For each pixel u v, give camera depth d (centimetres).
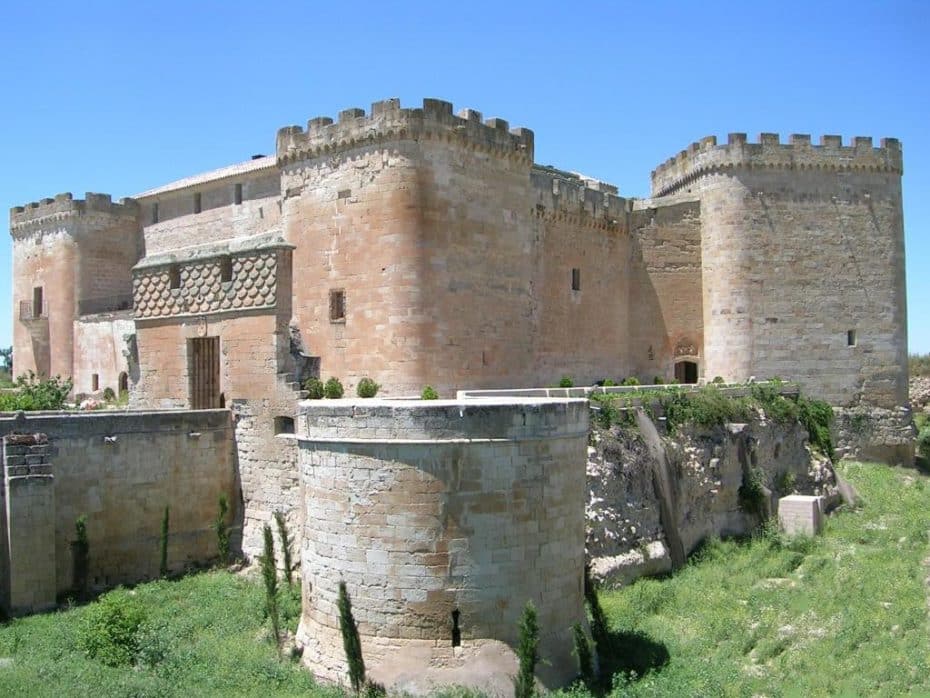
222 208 5475
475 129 3912
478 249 3938
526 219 4234
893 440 5056
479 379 3928
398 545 1966
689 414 3700
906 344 5188
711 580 3091
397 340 3688
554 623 2055
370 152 3784
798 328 4978
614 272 5216
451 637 1947
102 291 6259
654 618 2709
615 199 5222
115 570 2858
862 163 5053
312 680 2069
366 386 3644
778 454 4184
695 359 5269
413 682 1927
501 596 1970
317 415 2097
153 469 2969
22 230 6600
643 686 2122
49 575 2600
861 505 4291
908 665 2330
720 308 5022
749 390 4278
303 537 2178
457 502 1950
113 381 5894
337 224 3897
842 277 5034
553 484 2058
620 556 3019
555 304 4703
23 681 1964
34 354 6519
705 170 5116
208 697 1972
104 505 2838
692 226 5281
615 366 5206
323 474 2081
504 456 1981
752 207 4962
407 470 1962
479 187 3950
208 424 3128
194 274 3338
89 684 1973
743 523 3812
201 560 3089
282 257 3084
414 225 3694
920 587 2942
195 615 2569
